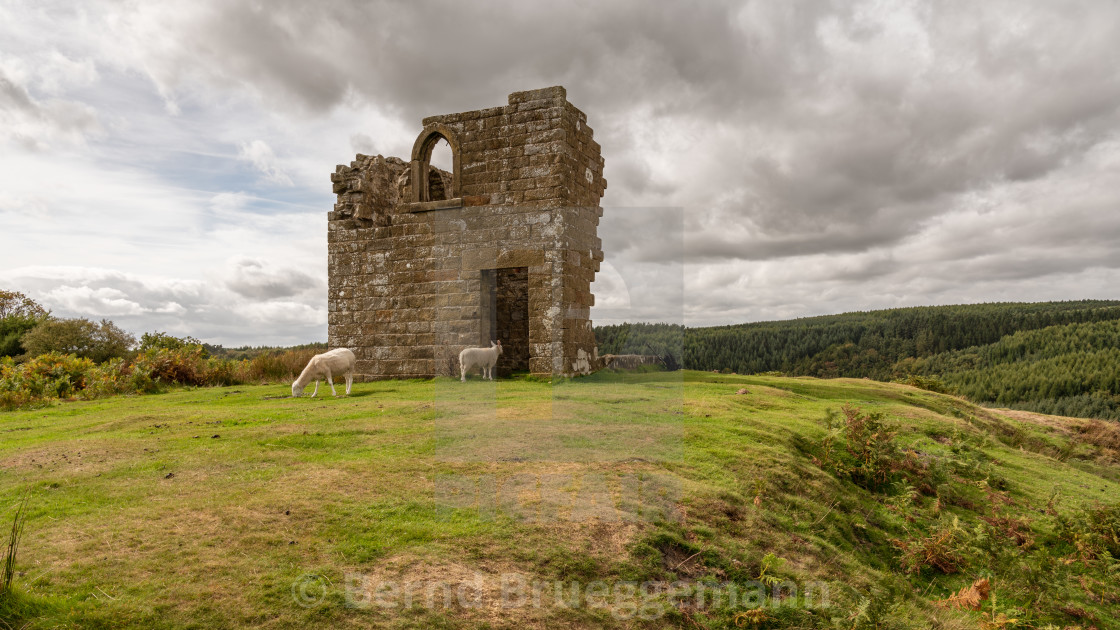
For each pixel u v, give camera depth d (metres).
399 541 4.67
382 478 6.09
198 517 5.07
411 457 6.90
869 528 6.84
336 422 9.13
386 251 16.98
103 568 4.13
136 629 3.46
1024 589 5.96
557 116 15.03
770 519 6.06
